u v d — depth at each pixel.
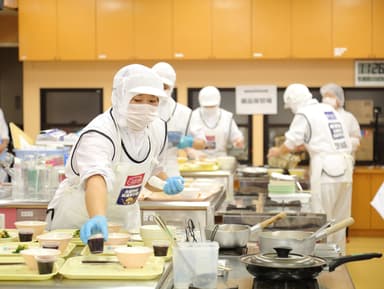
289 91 6.46
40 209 4.11
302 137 6.08
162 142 3.04
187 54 8.20
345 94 8.48
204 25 8.16
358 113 8.48
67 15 8.25
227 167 6.46
